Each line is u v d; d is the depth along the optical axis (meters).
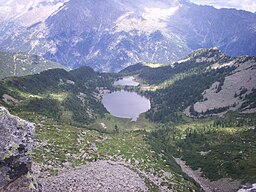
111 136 167.62
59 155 93.44
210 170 160.62
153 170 107.50
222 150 195.62
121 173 84.44
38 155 87.81
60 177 69.25
